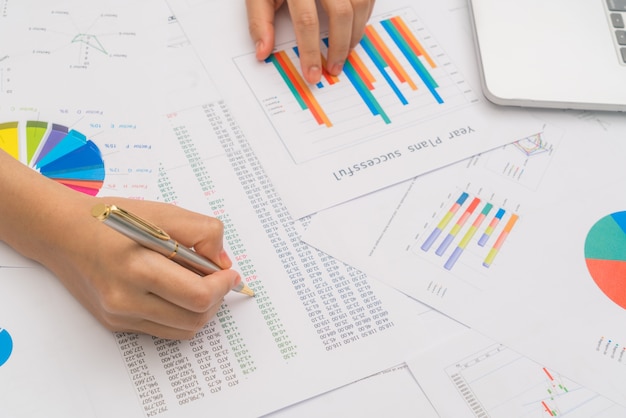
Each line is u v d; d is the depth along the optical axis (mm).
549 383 457
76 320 470
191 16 651
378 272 502
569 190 557
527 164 572
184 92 598
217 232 472
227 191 540
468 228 530
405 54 644
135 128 570
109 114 577
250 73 616
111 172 542
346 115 594
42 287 482
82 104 580
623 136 596
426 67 634
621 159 580
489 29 628
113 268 440
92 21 637
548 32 627
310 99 603
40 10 638
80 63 606
